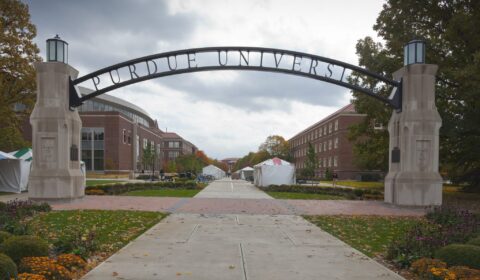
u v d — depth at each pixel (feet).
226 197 70.03
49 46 54.75
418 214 46.50
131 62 57.88
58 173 52.65
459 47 74.28
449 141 81.35
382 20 80.48
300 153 322.96
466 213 39.24
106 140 215.72
